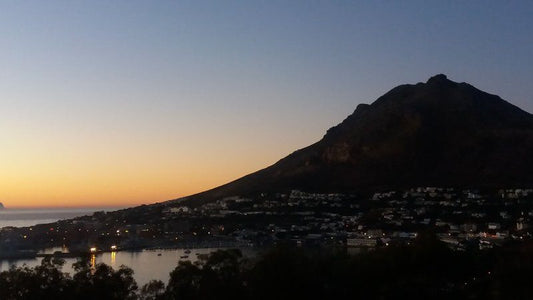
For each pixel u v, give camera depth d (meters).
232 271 128.88
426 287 141.75
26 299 118.56
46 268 125.69
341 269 145.88
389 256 151.00
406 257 149.62
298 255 142.50
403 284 141.25
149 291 139.88
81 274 125.62
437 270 148.62
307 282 129.38
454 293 140.25
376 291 142.50
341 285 143.38
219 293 122.75
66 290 120.75
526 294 119.69
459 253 156.38
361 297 141.12
